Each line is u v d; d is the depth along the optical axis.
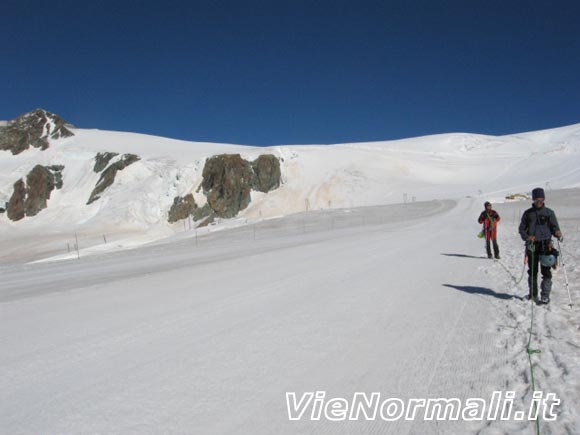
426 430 3.66
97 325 7.27
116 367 5.25
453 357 5.21
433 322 6.73
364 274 11.40
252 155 107.44
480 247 17.19
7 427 3.88
